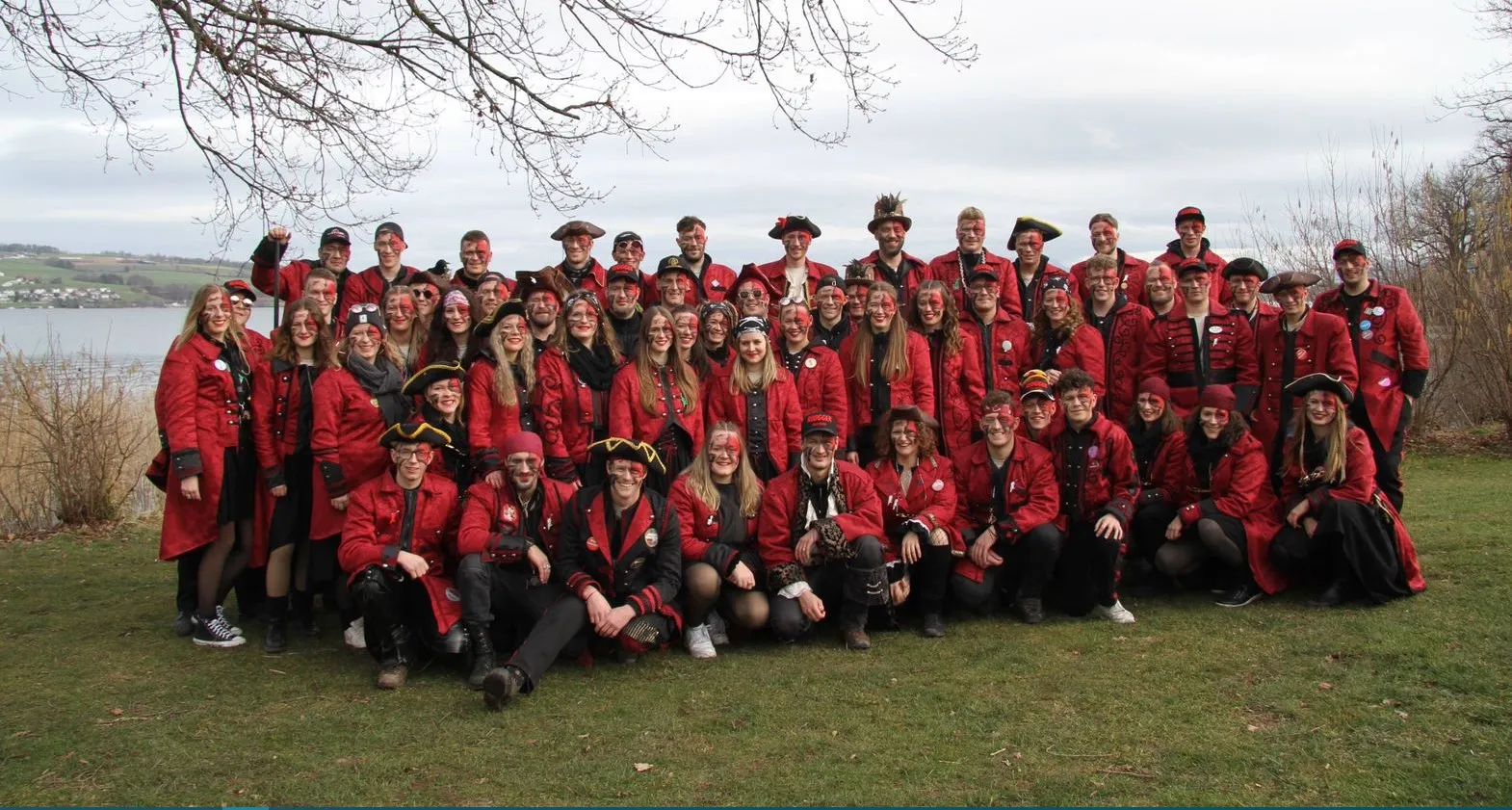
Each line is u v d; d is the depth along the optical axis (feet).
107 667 18.63
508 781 13.71
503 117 23.82
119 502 33.53
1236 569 21.62
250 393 20.40
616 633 17.85
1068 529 20.71
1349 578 20.48
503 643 19.19
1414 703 15.42
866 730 15.16
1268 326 23.94
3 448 32.17
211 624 19.89
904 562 19.89
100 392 33.14
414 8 23.08
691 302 26.53
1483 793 12.68
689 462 20.66
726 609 19.61
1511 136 63.93
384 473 18.65
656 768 14.03
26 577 26.11
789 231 26.45
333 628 21.33
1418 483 34.63
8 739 15.19
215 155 23.21
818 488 19.65
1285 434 23.07
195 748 14.88
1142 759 13.92
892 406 21.84
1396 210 45.39
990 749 14.37
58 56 22.39
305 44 23.40
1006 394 20.79
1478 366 43.09
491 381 19.80
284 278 25.49
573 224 26.08
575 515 18.21
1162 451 22.02
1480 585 20.89
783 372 21.62
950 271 26.48
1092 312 25.36
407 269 26.21
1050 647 18.81
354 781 13.75
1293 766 13.58
